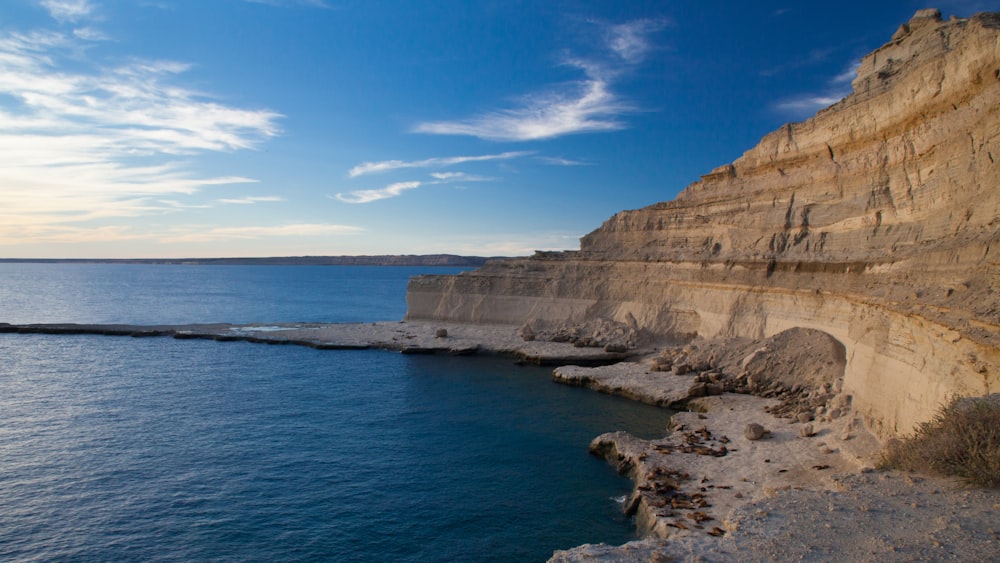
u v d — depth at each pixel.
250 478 29.47
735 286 56.69
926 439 18.98
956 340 20.89
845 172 47.72
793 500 18.16
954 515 14.91
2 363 59.12
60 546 22.88
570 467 31.23
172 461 31.67
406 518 25.31
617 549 17.91
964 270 24.69
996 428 16.70
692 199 67.25
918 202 38.03
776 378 43.81
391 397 46.19
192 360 61.47
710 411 39.75
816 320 45.97
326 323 86.25
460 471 30.61
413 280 86.75
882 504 16.45
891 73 45.22
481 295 81.31
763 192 57.03
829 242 48.16
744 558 15.15
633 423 39.12
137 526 24.47
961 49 33.19
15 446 33.78
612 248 76.06
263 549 22.75
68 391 47.28
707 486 25.95
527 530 24.27
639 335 65.00
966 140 31.70
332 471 30.47
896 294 29.30
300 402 44.38
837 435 29.58
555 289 76.81
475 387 50.00
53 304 135.75
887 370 27.25
